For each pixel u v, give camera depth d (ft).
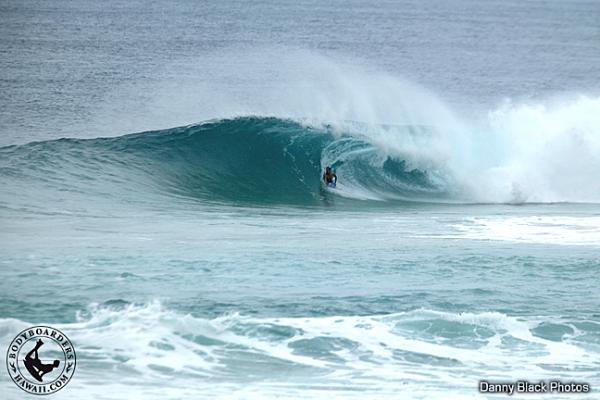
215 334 184.44
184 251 257.14
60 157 383.24
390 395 159.74
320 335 186.29
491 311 206.59
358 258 252.83
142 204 347.97
